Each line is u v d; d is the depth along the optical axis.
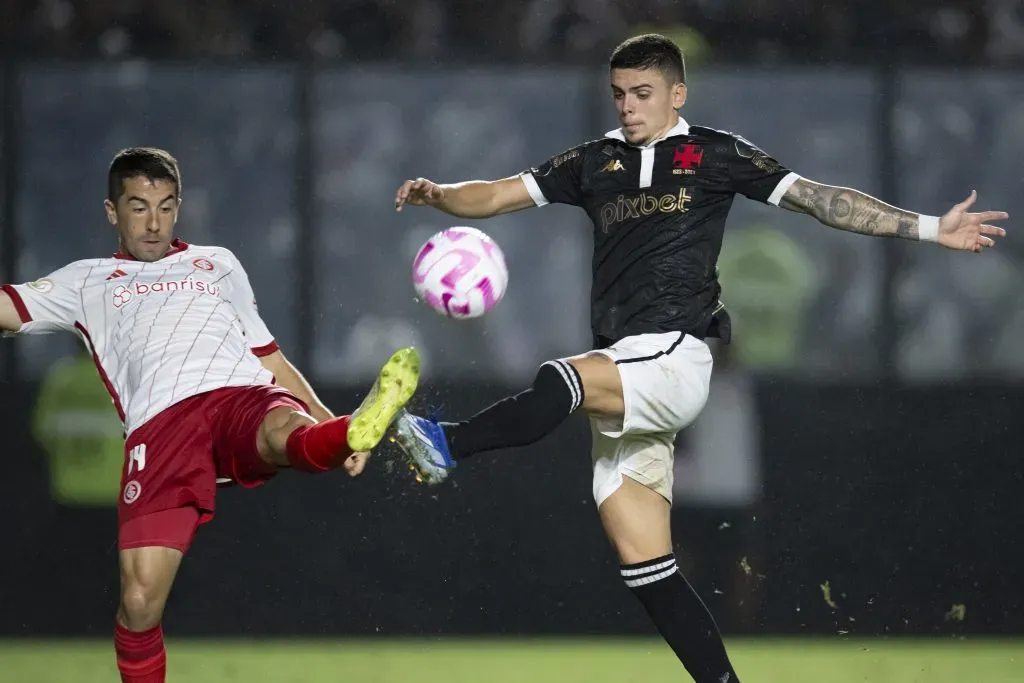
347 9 31.36
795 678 23.14
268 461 15.08
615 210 16.52
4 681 22.62
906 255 31.23
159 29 31.14
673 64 16.44
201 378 15.54
